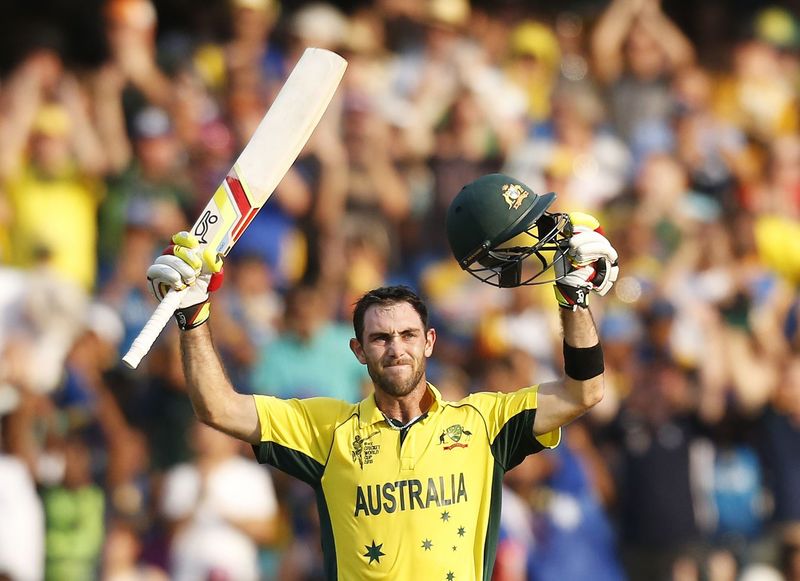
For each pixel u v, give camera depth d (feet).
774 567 115.24
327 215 126.41
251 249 119.14
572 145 138.21
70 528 103.71
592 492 110.63
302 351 111.75
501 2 154.61
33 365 107.86
